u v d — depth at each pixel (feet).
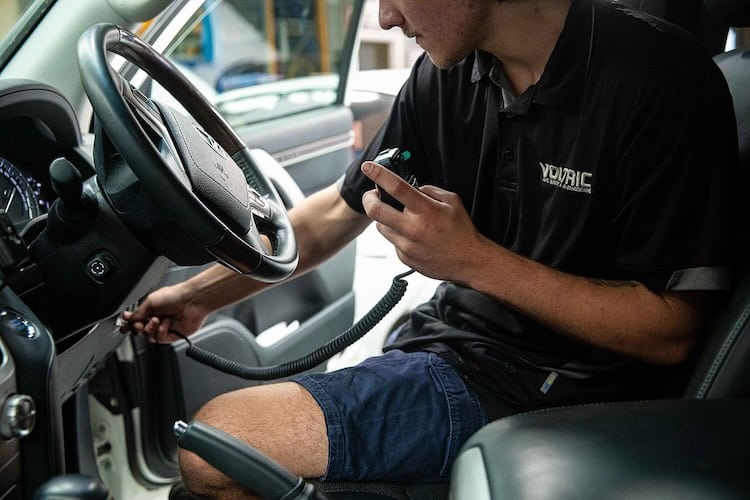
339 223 5.06
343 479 4.15
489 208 4.58
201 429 3.52
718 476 2.80
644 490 2.77
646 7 4.78
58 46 4.79
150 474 5.62
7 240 3.33
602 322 3.93
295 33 10.31
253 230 3.94
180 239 3.43
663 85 3.86
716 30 4.89
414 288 8.10
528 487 2.88
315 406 4.17
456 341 4.56
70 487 2.69
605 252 4.23
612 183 4.06
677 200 3.87
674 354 4.02
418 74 4.86
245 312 6.33
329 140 7.76
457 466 3.27
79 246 3.45
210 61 11.69
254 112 7.77
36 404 3.10
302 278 6.88
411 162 4.88
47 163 4.27
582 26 4.08
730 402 3.33
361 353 7.57
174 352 5.47
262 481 3.50
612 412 3.29
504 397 4.36
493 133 4.42
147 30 5.25
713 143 3.85
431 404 4.30
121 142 3.12
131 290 3.57
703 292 3.95
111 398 5.31
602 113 4.01
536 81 4.22
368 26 15.69
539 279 3.94
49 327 3.57
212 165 3.74
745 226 4.06
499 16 4.02
